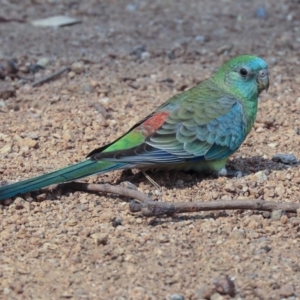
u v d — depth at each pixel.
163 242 9.84
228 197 11.10
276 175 11.79
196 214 10.56
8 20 20.38
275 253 9.65
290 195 11.19
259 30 20.19
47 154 12.57
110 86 15.92
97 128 13.66
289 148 13.07
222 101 11.77
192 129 11.38
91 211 10.63
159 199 11.01
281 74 16.89
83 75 16.56
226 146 11.62
